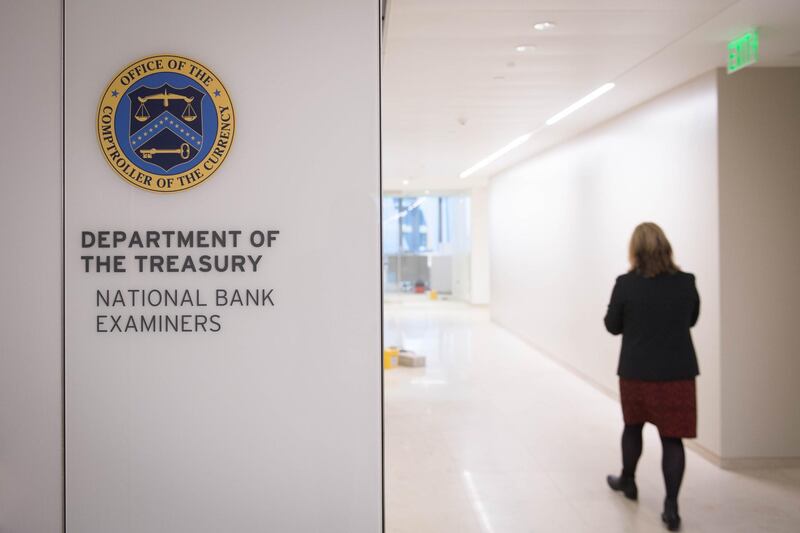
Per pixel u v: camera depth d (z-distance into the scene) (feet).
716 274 18.69
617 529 14.35
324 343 9.08
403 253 77.82
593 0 13.70
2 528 8.92
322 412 9.09
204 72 8.96
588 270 29.53
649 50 17.10
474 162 43.39
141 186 8.95
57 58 8.86
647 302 14.44
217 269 9.02
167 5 8.93
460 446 20.21
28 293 8.87
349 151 9.04
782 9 14.10
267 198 9.02
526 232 41.29
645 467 18.31
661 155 22.25
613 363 26.55
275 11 8.98
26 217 8.87
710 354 18.99
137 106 8.94
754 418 18.49
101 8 8.89
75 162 8.91
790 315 18.60
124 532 9.00
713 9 14.15
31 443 8.91
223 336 9.03
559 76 20.01
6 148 8.84
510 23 15.16
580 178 30.60
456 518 14.88
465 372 31.91
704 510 15.39
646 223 14.75
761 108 18.60
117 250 8.95
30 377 8.89
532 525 14.53
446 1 13.78
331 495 9.11
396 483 17.10
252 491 9.07
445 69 19.29
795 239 18.58
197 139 8.97
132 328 8.98
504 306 48.39
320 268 9.06
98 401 8.96
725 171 18.60
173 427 9.02
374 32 9.04
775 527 14.46
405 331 47.01
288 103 9.00
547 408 24.91
